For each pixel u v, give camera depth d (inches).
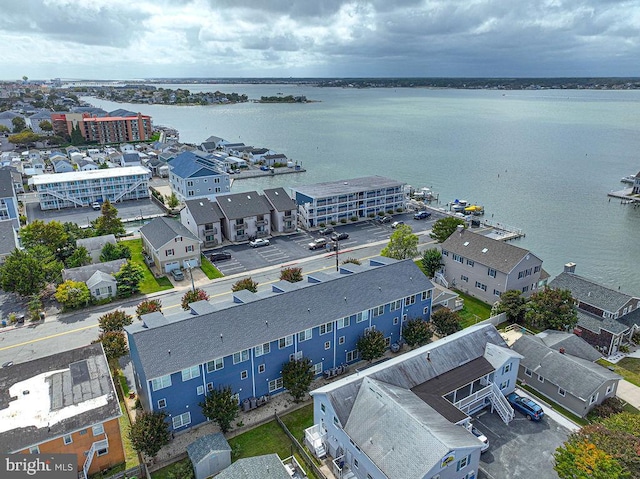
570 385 1644.9
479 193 5019.7
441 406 1450.5
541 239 3718.0
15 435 1251.8
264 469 1243.8
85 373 1517.0
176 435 1544.0
